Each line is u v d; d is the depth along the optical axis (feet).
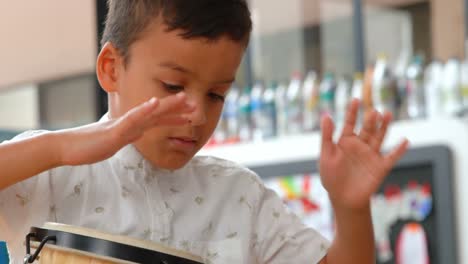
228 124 11.28
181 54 3.81
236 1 3.98
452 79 9.70
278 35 12.25
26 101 12.35
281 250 4.55
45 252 3.58
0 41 11.84
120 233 4.12
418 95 9.93
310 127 10.74
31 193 4.00
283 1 12.16
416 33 11.53
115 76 4.11
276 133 11.03
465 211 8.67
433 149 8.75
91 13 11.38
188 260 3.57
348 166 4.07
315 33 12.00
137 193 4.22
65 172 4.11
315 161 9.50
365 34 11.39
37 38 11.77
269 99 11.07
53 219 4.04
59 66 11.94
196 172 4.46
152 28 3.89
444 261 8.73
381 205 9.07
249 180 4.58
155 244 3.51
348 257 4.15
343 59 11.70
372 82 10.03
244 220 4.47
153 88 3.91
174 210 4.29
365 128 4.07
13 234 3.95
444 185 8.71
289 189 9.66
